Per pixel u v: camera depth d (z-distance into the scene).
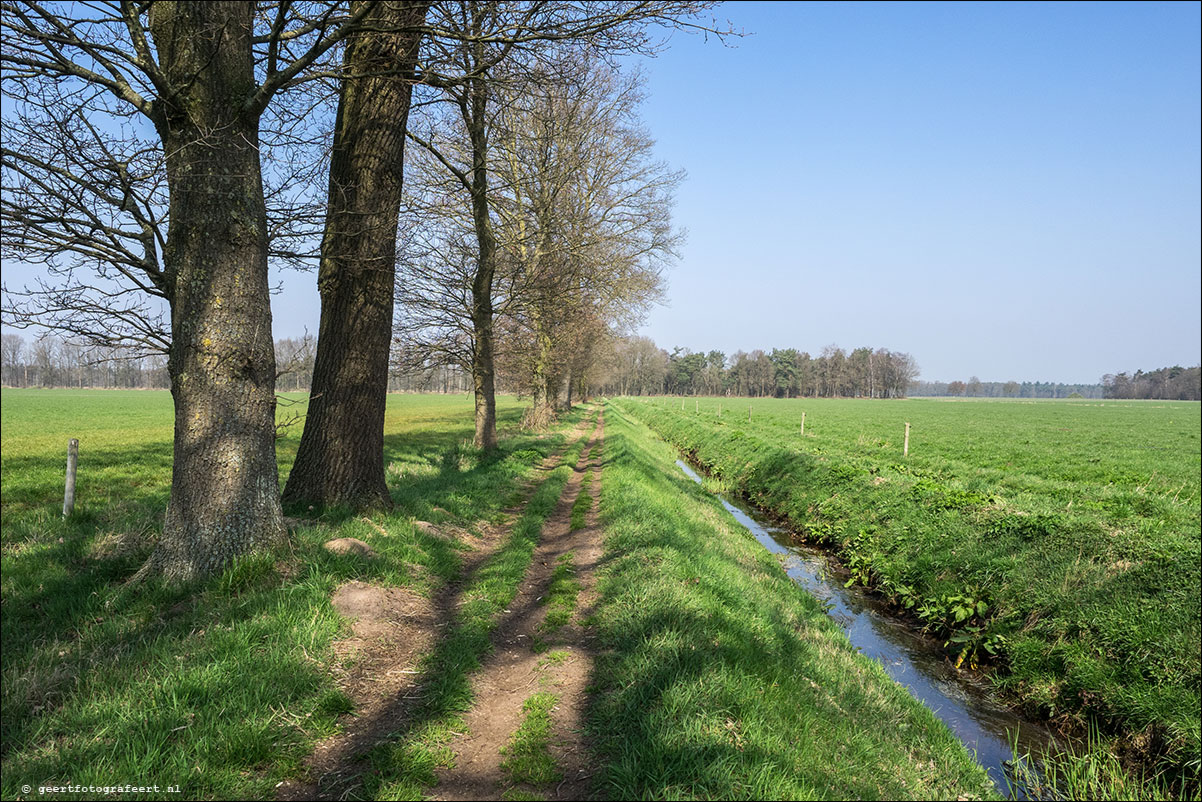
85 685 3.71
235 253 5.36
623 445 19.58
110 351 6.11
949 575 8.41
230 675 3.79
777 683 4.45
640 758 3.29
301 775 3.16
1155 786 4.69
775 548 11.98
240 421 5.39
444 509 9.12
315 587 5.11
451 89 7.15
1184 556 6.50
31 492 11.41
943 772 4.14
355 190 7.75
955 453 23.20
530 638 5.23
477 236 15.43
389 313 8.19
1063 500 12.58
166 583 5.07
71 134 4.96
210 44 5.19
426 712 3.81
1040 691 6.13
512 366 23.33
